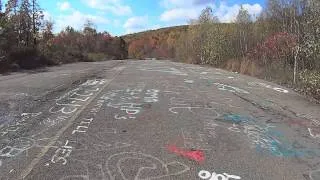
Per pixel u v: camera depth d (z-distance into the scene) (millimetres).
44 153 6836
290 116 10477
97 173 6004
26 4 33219
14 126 8578
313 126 9453
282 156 7133
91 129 8391
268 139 8164
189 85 15898
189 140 7812
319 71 14664
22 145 7273
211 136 8164
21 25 32625
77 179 5766
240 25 35531
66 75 19359
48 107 10578
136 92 13430
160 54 88812
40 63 30266
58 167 6211
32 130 8250
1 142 7434
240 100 12594
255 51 28234
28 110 10156
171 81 17109
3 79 17422
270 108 11477
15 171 6027
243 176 6090
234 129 8805
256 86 16734
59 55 37875
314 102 12969
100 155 6789
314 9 15391
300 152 7402
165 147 7316
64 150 7016
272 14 34812
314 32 15508
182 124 9039
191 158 6781
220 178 5977
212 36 39156
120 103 11336
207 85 16203
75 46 59344
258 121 9703
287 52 23609
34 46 32688
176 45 65375
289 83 18312
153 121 9242
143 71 22922
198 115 10047
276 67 22484
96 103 11234
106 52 78438
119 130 8375
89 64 33281
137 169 6199
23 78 17812
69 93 12992
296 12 25188
